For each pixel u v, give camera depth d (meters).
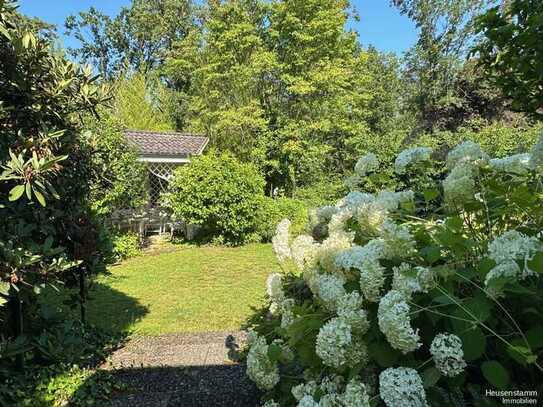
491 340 1.37
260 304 5.63
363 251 1.61
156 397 3.11
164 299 6.06
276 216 11.05
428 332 1.42
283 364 2.17
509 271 1.27
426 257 1.55
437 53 20.89
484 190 1.73
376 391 1.51
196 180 10.43
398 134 14.31
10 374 3.11
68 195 3.94
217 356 3.91
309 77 16.05
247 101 16.33
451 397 1.32
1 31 2.78
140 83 22.11
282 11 15.91
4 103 2.97
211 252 9.86
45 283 3.07
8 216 3.04
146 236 11.95
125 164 9.76
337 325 1.45
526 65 2.06
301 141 15.58
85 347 3.88
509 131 12.09
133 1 30.44
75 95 3.50
